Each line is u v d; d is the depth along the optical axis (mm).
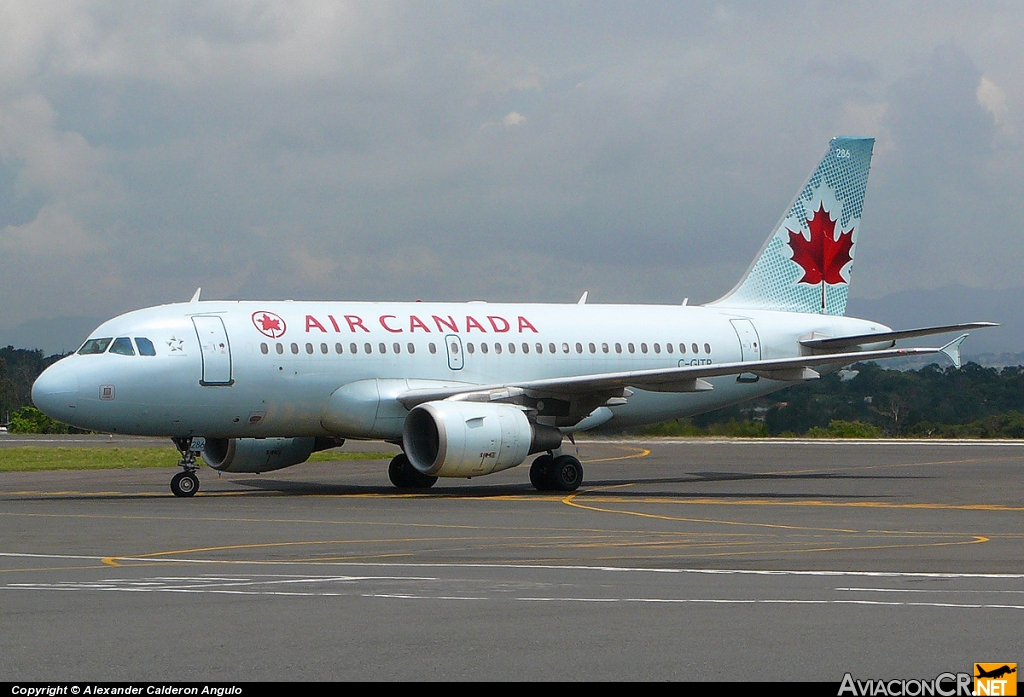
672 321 98188
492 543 49219
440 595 35062
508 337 89938
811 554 45312
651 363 95688
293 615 31688
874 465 112938
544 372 90938
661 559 43750
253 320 80750
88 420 76000
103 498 76000
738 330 100250
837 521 59250
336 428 83375
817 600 34188
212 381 78062
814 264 107688
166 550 46719
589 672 25406
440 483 92250
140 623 30531
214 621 30812
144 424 77375
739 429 190375
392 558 44188
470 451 76125
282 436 83250
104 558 44125
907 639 28688
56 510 65625
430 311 88688
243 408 79500
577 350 92625
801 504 70250
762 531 54219
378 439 85875
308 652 27219
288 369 80438
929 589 36375
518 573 39875
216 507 68000
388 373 84188
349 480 96750
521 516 61844
